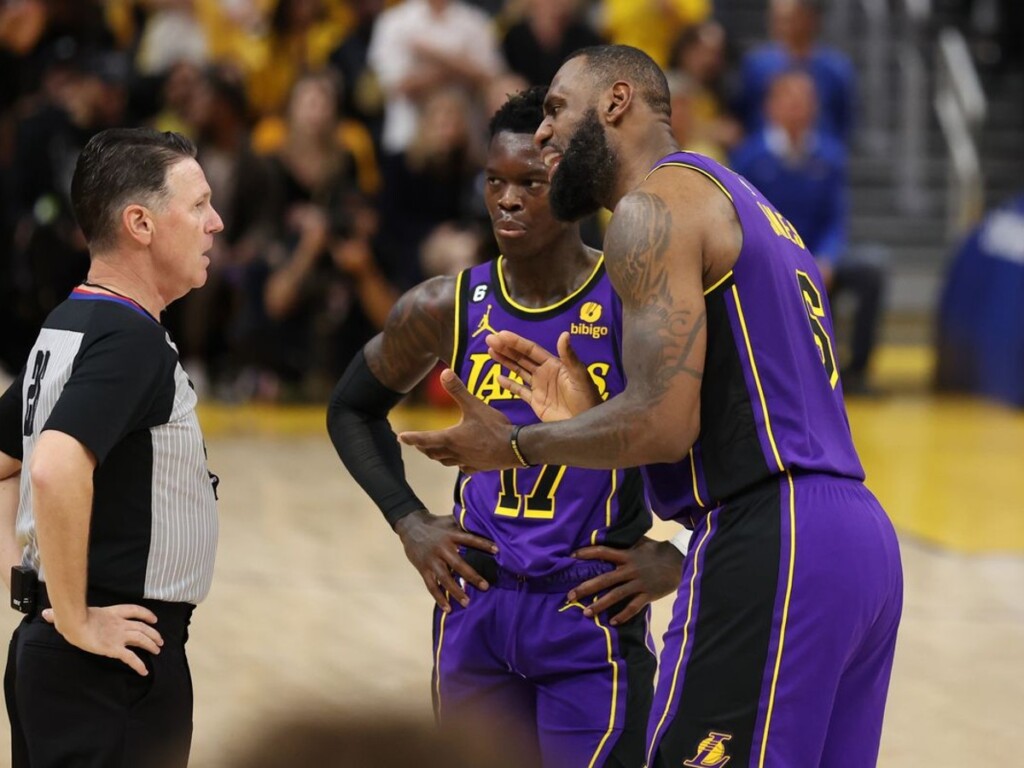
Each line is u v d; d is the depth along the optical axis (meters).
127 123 25.44
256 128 27.11
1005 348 27.41
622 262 6.96
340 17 28.05
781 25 27.50
